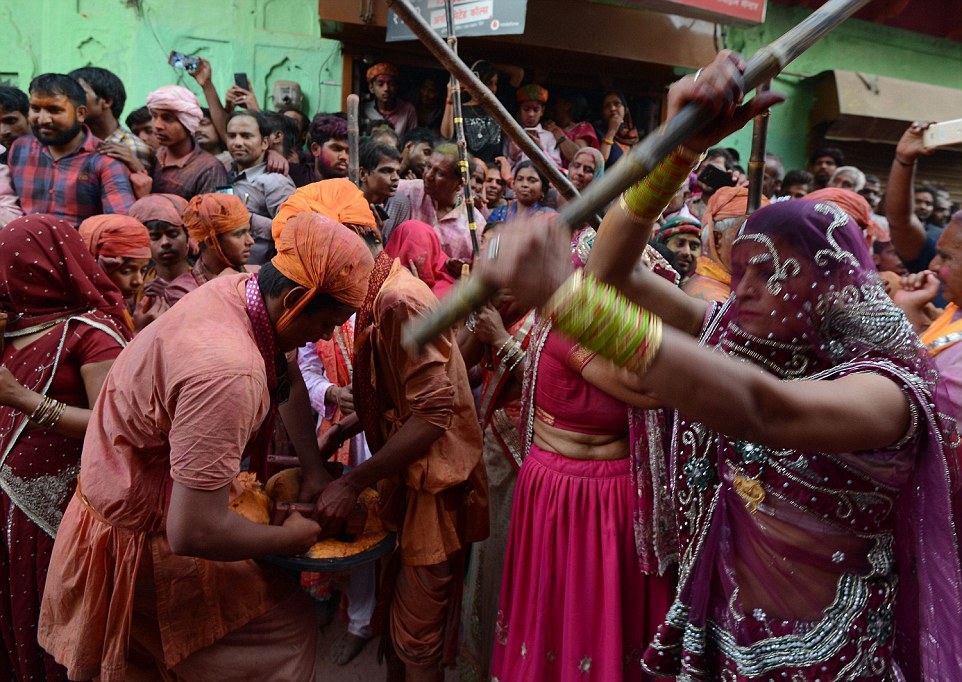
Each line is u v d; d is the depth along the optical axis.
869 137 6.96
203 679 1.71
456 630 2.15
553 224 0.89
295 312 1.60
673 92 1.01
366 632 2.60
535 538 1.87
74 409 1.90
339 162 4.42
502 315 2.19
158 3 5.27
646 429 1.72
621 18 5.34
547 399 1.85
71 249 1.96
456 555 2.10
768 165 5.72
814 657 1.28
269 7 5.45
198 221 2.67
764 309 1.27
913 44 7.36
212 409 1.42
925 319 2.68
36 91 3.48
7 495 1.95
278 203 4.07
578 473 1.82
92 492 1.61
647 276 1.51
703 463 1.46
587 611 1.79
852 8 1.05
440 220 3.66
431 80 5.60
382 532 1.93
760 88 1.16
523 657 1.91
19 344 1.94
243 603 1.69
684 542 1.57
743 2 4.78
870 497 1.25
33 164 3.62
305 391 2.07
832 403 1.01
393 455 1.82
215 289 1.62
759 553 1.33
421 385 1.78
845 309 1.21
